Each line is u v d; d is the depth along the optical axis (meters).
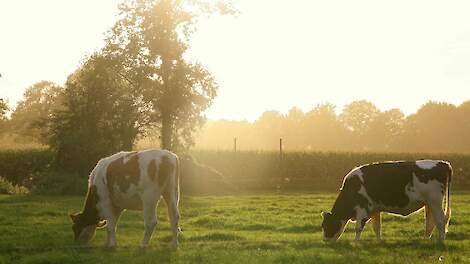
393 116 164.38
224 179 51.12
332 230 17.72
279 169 61.06
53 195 41.22
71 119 47.72
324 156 61.66
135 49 52.31
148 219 15.85
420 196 17.12
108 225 16.45
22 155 53.25
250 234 19.59
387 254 14.48
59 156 47.03
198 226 22.53
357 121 168.25
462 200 37.75
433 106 160.50
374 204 17.50
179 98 51.84
